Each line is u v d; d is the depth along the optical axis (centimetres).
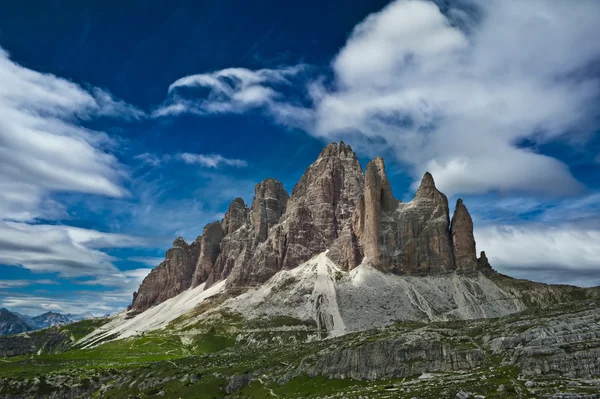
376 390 19288
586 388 15875
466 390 17412
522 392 16375
